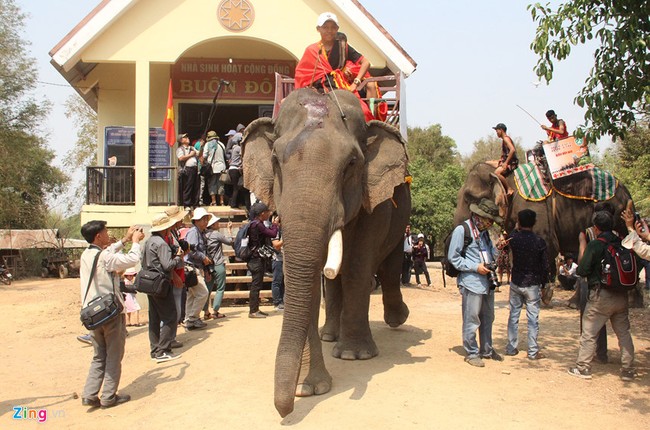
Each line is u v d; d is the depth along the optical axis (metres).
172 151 15.84
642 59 6.79
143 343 9.29
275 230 10.46
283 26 13.67
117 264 6.32
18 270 27.12
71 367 8.30
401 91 8.07
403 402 5.64
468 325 7.12
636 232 6.57
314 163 5.25
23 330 11.27
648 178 20.17
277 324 9.70
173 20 13.37
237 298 12.51
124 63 14.63
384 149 6.26
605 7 6.99
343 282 6.96
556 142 10.79
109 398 6.28
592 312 6.66
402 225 8.15
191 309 9.68
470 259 7.11
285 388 4.75
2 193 29.03
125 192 14.40
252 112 17.58
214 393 6.21
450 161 55.00
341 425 5.09
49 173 37.75
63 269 26.61
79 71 15.22
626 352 6.64
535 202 10.87
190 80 15.96
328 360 7.09
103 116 15.77
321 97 5.97
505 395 5.96
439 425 5.11
